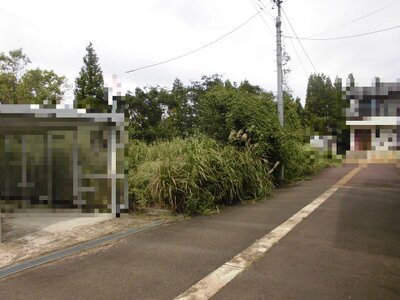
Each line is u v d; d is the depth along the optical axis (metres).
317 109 32.47
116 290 3.85
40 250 5.12
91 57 31.69
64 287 3.94
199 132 10.96
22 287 3.94
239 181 8.39
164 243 5.42
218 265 4.48
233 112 10.30
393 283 3.92
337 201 8.40
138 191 7.53
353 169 16.69
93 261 4.69
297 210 7.49
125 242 5.49
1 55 24.92
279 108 12.38
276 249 5.04
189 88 23.53
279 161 11.03
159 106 22.62
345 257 4.70
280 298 3.60
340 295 3.64
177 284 3.97
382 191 9.82
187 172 7.55
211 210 7.46
